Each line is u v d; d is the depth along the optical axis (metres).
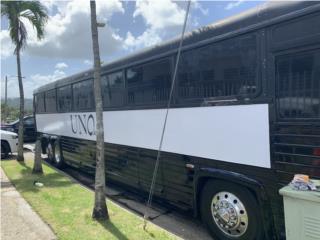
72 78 10.21
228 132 4.58
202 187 5.16
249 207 4.43
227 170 4.61
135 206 6.94
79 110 9.86
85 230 5.09
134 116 6.74
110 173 7.88
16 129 21.09
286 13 3.79
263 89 4.09
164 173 5.92
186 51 5.27
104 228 5.14
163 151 5.90
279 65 3.91
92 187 8.93
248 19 4.25
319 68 3.54
